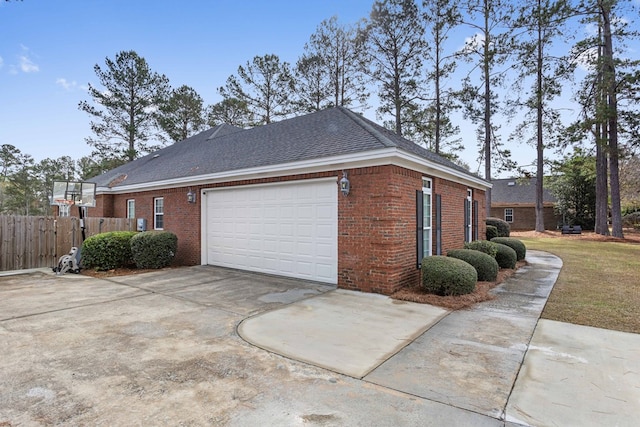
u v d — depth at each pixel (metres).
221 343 4.25
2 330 4.70
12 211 39.28
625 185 29.03
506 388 3.12
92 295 6.84
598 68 18.92
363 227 7.03
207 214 10.81
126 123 26.83
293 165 7.91
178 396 2.98
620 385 3.18
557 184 26.94
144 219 12.70
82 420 2.62
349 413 2.72
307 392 3.05
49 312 5.60
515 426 2.55
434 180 8.70
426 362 3.70
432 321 5.13
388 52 23.53
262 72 27.66
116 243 10.02
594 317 5.34
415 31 22.97
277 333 4.61
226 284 7.83
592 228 26.19
